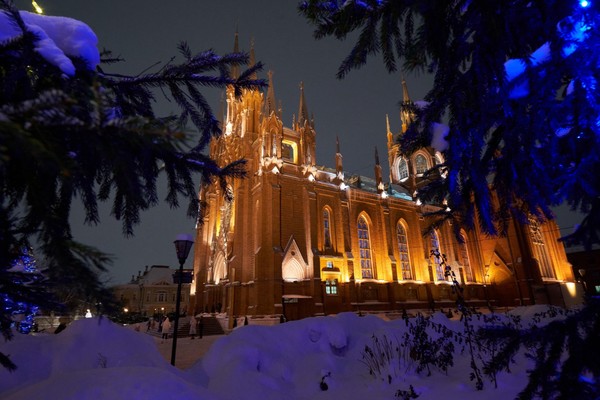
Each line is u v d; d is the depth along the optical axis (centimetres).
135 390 443
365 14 272
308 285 3722
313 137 4406
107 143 170
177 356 1825
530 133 258
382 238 4653
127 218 340
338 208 4341
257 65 375
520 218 358
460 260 5272
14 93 211
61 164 138
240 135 4731
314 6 268
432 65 300
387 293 4416
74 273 152
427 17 252
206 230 4825
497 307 5250
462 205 359
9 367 272
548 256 5553
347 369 950
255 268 3522
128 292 8206
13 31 224
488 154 320
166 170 346
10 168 189
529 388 228
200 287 4628
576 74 221
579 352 205
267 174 3844
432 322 1169
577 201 271
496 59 250
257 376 816
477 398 715
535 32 248
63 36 252
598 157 222
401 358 941
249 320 3369
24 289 209
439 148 336
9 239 201
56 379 465
